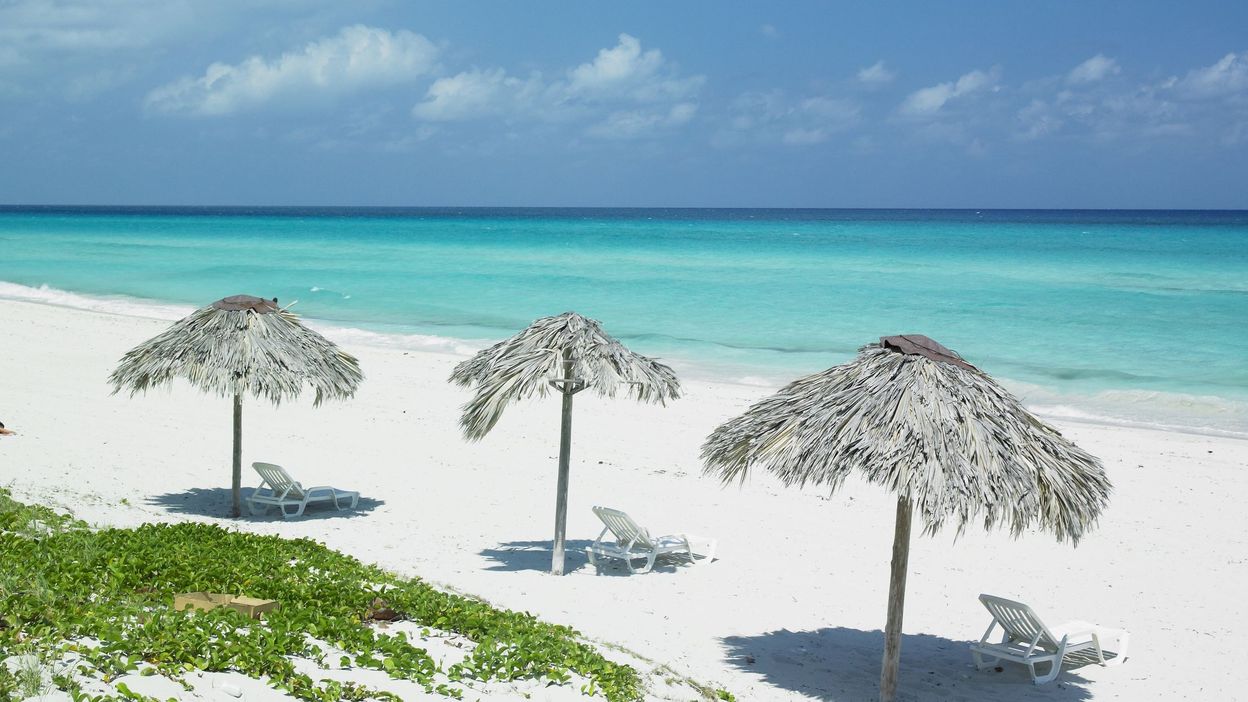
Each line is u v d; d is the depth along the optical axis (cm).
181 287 4234
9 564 739
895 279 4391
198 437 1653
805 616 1020
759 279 4428
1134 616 1057
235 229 9838
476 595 977
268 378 1215
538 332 1100
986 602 920
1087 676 907
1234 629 1024
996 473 742
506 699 639
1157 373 2472
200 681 559
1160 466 1667
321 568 913
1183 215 19238
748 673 858
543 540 1225
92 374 2148
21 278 4509
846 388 803
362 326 3203
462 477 1505
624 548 1153
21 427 1598
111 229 9581
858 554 1223
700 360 2659
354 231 9494
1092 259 5466
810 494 1479
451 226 11006
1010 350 2778
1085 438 1873
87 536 909
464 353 2730
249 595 766
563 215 19138
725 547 1232
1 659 535
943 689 868
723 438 859
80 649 563
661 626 957
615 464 1605
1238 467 1661
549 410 1995
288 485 1281
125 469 1418
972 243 7081
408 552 1130
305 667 620
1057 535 789
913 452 740
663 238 8075
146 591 751
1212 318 3234
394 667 643
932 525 719
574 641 816
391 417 1873
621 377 1078
